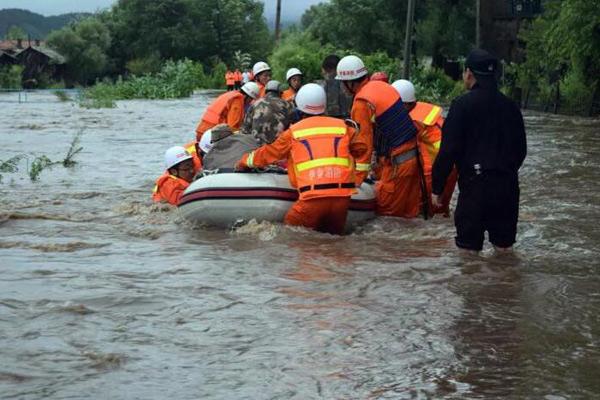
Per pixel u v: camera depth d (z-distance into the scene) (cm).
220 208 960
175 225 998
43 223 1020
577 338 582
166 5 11550
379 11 6050
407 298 681
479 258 821
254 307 654
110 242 906
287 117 1051
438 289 709
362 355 546
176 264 798
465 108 807
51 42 11288
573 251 855
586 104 3181
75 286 713
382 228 980
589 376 511
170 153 1101
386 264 798
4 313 632
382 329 600
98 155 1838
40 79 10550
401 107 1009
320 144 938
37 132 2497
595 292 700
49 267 785
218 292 696
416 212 1036
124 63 11931
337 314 636
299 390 488
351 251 857
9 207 1144
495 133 808
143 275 755
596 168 1556
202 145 1093
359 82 1048
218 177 968
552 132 2395
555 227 980
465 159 816
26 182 1403
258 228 946
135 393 482
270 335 586
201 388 490
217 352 552
